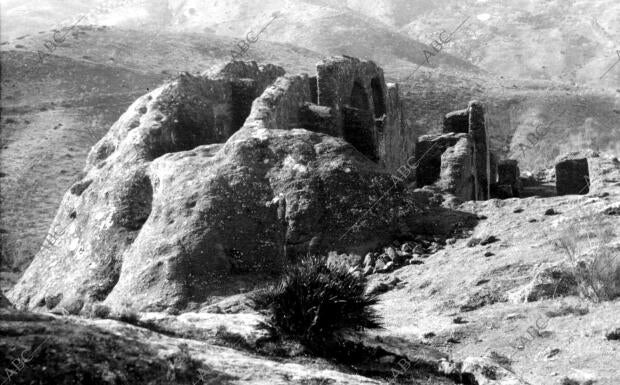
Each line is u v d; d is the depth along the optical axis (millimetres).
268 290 12328
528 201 24328
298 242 21562
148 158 25906
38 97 100375
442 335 14625
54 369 6727
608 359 12273
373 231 22109
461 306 16766
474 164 34438
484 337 14477
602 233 18734
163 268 19594
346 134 33188
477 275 18312
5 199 67312
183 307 18547
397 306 17625
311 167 23016
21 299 23688
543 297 16328
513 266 18375
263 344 11336
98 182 25656
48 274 23859
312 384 8766
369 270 20703
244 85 32781
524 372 12398
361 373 11461
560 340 13555
